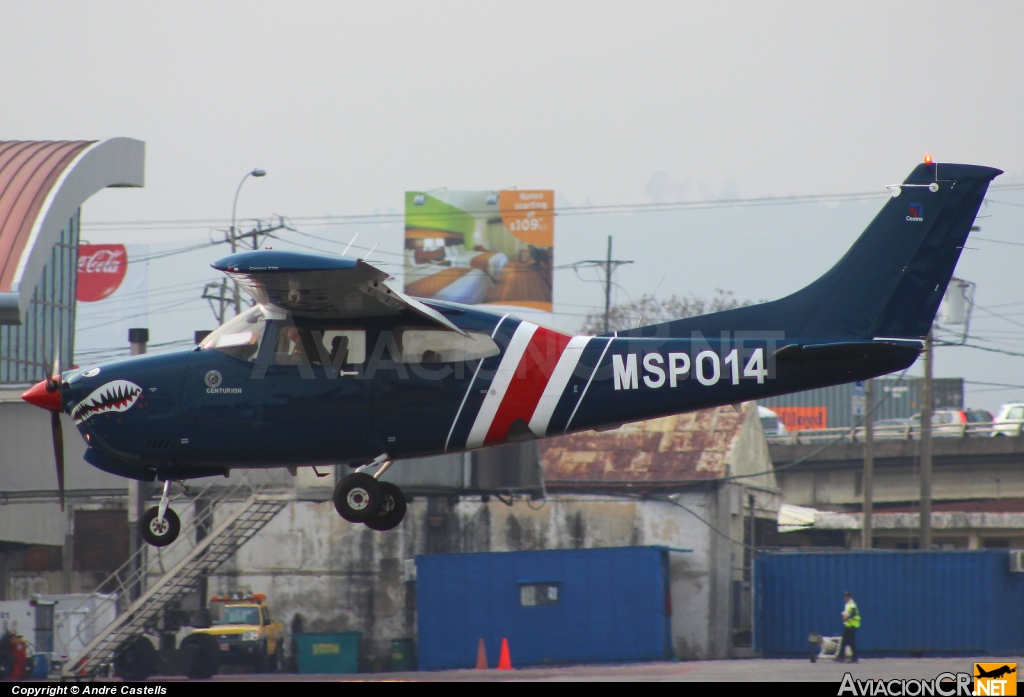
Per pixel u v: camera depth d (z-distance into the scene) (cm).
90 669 9256
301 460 4744
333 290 4416
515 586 10400
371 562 11150
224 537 9950
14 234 9688
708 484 11331
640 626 10219
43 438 10112
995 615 10169
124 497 10475
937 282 4791
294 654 10400
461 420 4666
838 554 10675
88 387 4788
